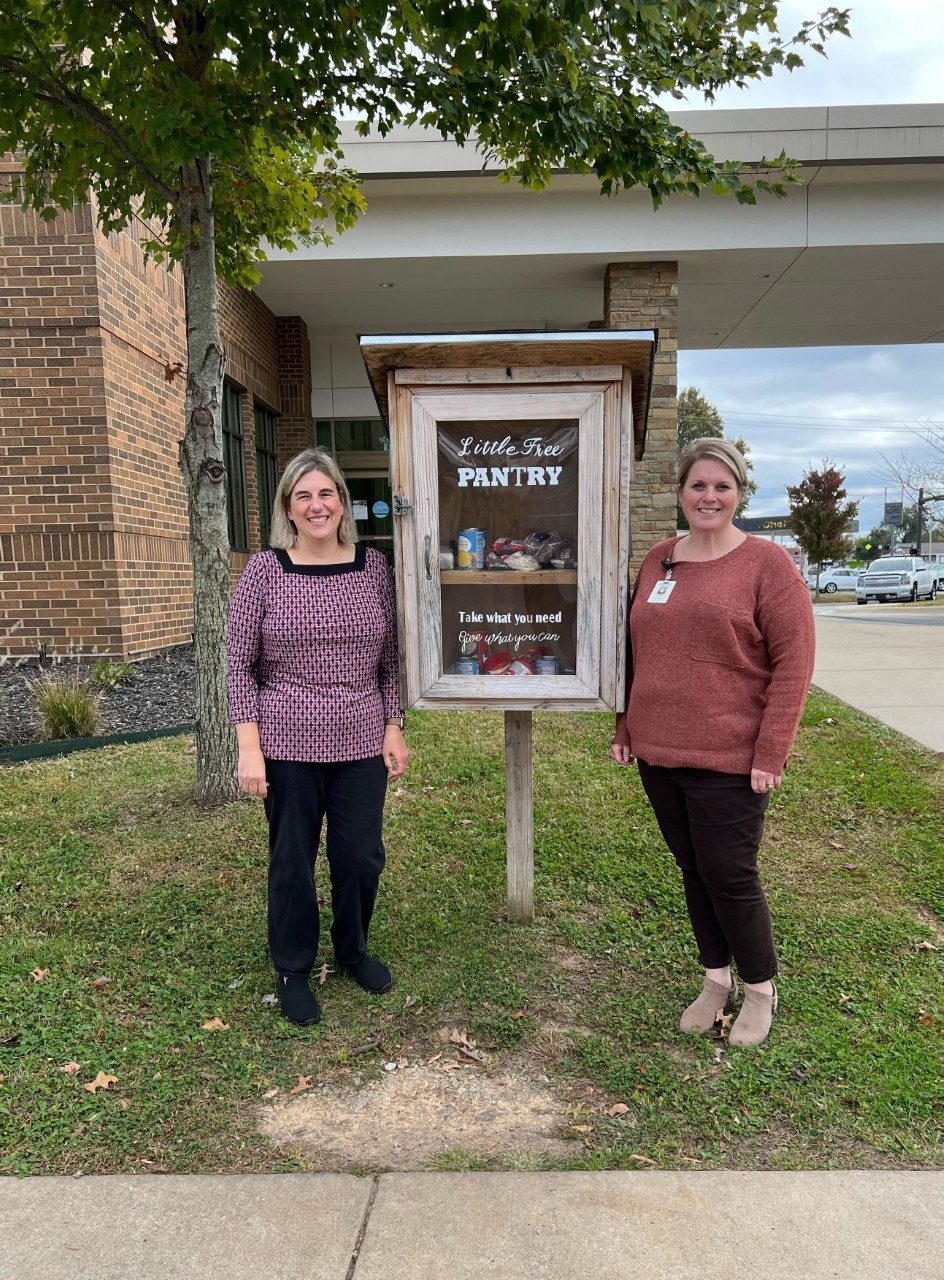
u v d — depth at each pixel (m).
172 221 4.53
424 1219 2.00
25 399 7.02
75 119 4.06
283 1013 2.83
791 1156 2.23
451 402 2.72
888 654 8.87
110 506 7.14
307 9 3.07
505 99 3.67
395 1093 2.50
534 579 2.82
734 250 9.11
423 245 9.14
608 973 3.12
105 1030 2.75
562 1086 2.53
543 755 5.29
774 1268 1.86
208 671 4.39
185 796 4.55
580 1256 1.89
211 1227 1.98
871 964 3.16
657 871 3.84
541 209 9.06
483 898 3.64
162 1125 2.34
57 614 7.21
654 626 2.61
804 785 4.81
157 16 3.48
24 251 6.89
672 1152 2.24
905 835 4.22
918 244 9.04
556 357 2.62
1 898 3.57
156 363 8.20
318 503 2.65
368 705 2.76
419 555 2.79
